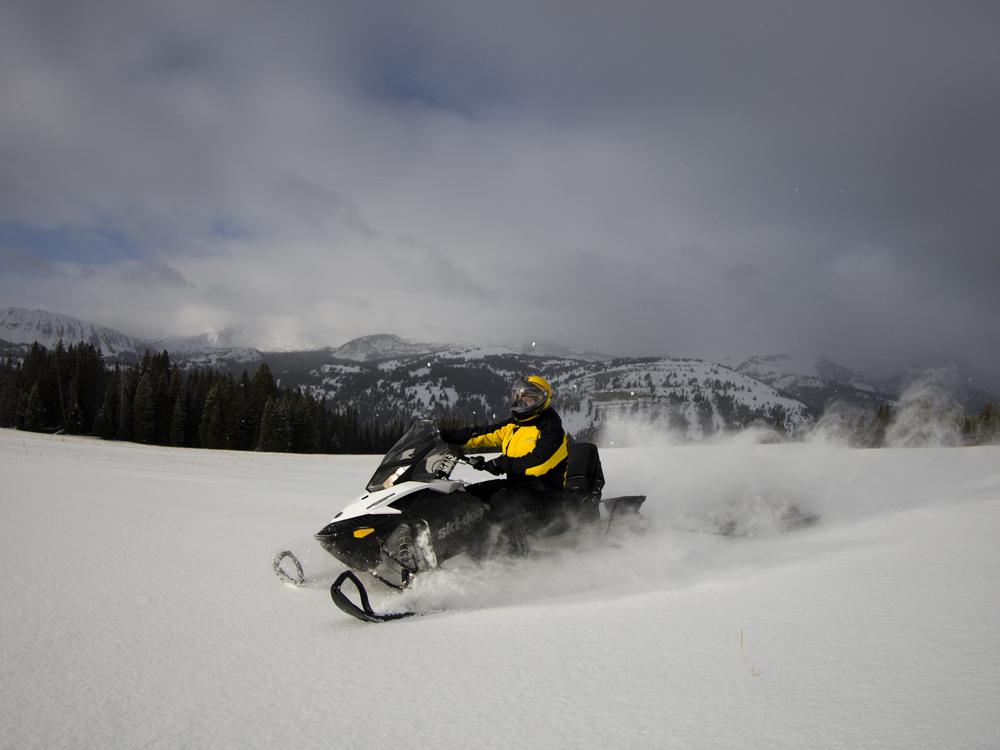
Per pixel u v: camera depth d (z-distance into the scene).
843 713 2.17
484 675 2.81
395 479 4.94
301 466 24.55
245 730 2.46
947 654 2.53
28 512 8.16
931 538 4.71
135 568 5.38
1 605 4.31
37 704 2.79
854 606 3.22
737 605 3.45
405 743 2.26
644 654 2.88
